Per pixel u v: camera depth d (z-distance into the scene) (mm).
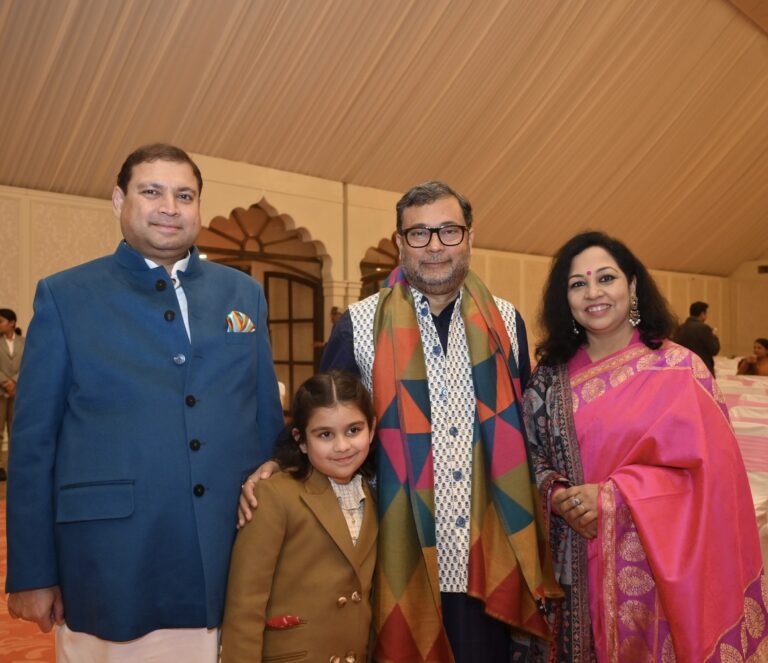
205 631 1689
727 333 16141
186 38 5914
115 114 6301
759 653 1893
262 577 1708
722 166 12039
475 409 2027
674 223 13086
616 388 2025
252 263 9180
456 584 1956
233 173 7477
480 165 9305
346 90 7277
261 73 6625
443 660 1840
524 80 8188
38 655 2898
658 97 9695
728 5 8742
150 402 1624
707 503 1850
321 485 1846
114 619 1562
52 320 1648
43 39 5395
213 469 1670
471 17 7031
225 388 1734
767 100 10867
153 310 1688
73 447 1611
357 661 1798
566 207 11109
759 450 3061
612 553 1893
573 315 2109
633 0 7844
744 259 15953
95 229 6980
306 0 6082
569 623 2000
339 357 2094
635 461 1922
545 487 2010
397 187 9047
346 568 1802
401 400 1960
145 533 1586
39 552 1610
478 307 2092
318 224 8391
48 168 6555
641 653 1883
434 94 7816
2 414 6328
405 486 1905
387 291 2119
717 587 1840
